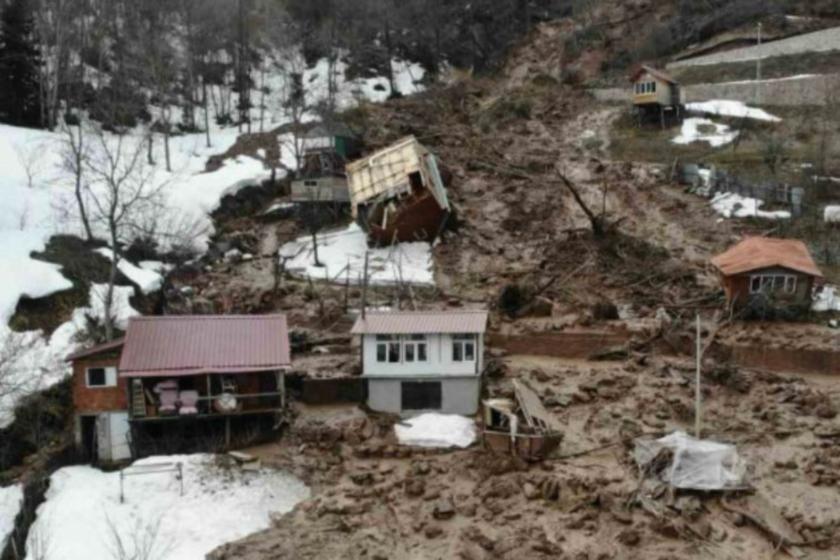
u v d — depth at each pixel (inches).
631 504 1096.8
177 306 1831.9
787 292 1759.4
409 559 992.9
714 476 1130.7
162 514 1075.3
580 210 2337.6
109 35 3056.1
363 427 1338.6
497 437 1245.1
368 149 2679.6
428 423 1343.5
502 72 3614.7
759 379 1530.5
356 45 3486.7
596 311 1795.0
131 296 1777.8
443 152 2748.5
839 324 1727.4
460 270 2073.1
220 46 3253.0
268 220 2370.8
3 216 1903.3
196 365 1268.5
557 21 3900.1
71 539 1007.0
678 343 1653.5
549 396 1448.1
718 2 3462.1
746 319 1761.8
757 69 2891.2
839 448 1257.4
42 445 1282.0
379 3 3580.2
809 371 1587.1
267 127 2952.8
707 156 2517.2
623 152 2684.5
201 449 1284.4
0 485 1185.4
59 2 2689.5
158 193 2095.2
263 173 2527.1
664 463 1167.6
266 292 1910.7
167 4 3110.2
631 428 1328.7
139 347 1283.2
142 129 2755.9
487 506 1108.5
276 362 1293.1
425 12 3681.1
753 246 1836.9
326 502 1122.7
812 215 2133.4
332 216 2370.8
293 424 1360.7
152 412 1263.5
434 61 3607.3
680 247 2094.0
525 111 3080.7
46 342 1517.0
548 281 1972.2
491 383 1501.0
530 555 987.9
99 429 1272.1
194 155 2630.4
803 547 1007.6
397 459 1259.2
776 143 2480.3
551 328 1745.8
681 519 1063.6
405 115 3051.2
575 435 1323.8
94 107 2773.1
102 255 1889.8
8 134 2394.2
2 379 1328.7
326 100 2915.8
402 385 1417.3
